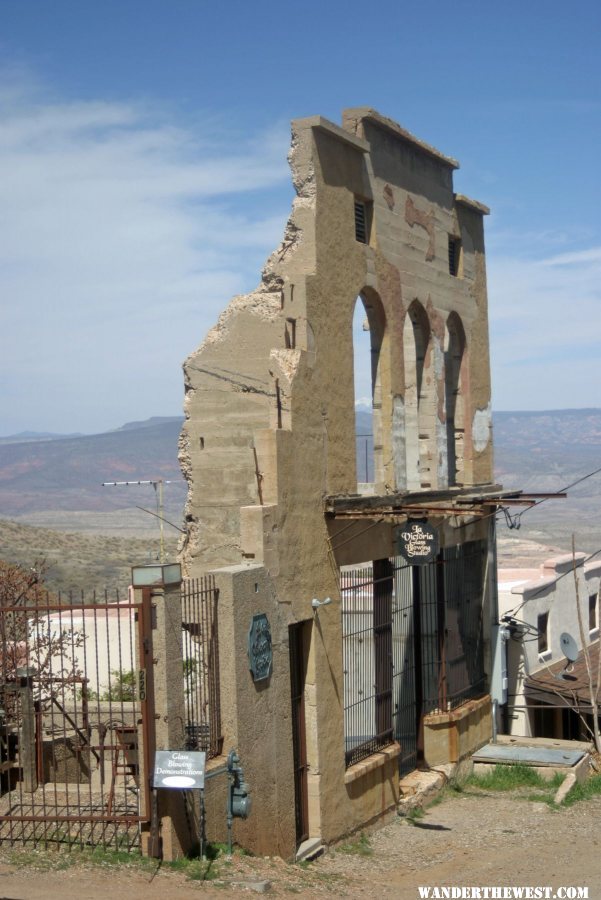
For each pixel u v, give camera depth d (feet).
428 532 62.03
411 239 72.38
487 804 71.10
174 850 44.57
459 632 80.23
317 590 58.75
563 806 70.33
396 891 50.39
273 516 54.70
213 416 60.49
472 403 82.94
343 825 60.34
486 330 85.76
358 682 64.69
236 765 48.16
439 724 75.36
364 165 65.92
